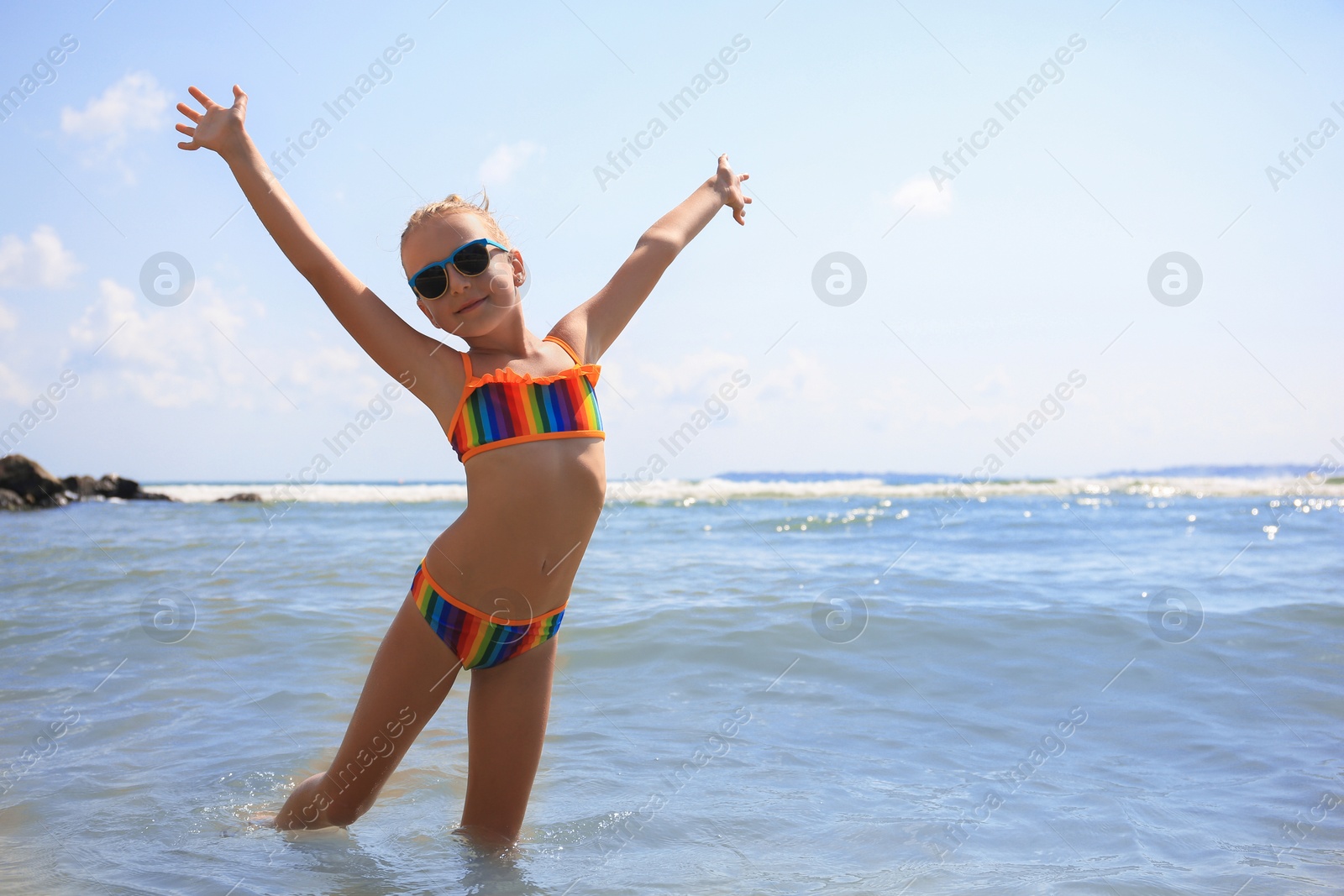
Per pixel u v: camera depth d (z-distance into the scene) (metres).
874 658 5.00
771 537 12.41
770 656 5.05
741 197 3.17
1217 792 3.14
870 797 3.07
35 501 23.80
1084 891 2.32
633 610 6.21
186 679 4.70
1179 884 2.37
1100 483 28.55
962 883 2.38
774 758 3.49
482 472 2.45
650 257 2.88
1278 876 2.43
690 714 4.09
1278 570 8.22
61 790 3.14
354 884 2.33
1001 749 3.62
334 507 23.67
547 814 2.91
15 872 2.40
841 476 35.88
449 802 3.08
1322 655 5.00
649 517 16.91
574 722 3.97
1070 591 7.00
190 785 3.21
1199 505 21.11
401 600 7.01
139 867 2.45
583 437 2.54
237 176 2.47
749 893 2.31
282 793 3.14
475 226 2.50
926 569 8.52
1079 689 4.45
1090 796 3.09
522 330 2.59
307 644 5.47
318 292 2.50
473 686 2.73
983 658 4.98
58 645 5.42
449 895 2.27
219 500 27.56
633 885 2.35
